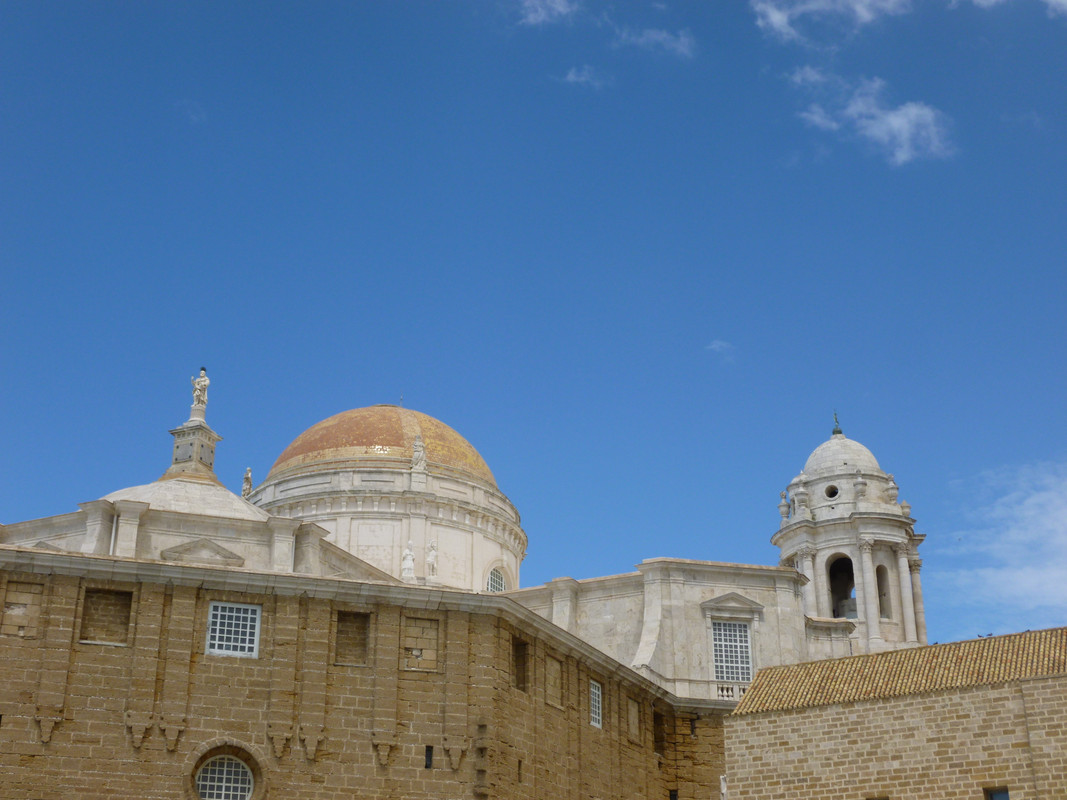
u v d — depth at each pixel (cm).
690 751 6488
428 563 8075
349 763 4581
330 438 8806
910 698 4816
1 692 4306
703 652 6856
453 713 4762
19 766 4234
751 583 7112
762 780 5047
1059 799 4378
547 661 5394
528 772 5006
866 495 8475
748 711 5188
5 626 4400
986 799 4556
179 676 4491
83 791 4266
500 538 8694
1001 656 4906
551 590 7225
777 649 6962
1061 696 4475
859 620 8100
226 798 4447
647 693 6294
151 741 4388
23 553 4466
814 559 8362
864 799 4797
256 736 4503
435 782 4656
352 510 8288
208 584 4650
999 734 4575
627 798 5847
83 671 4406
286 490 8531
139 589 4575
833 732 4950
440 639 4881
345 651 4775
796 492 8631
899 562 8325
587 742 5562
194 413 7238
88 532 6056
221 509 6581
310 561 6391
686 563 7019
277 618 4672
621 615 7044
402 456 8619
